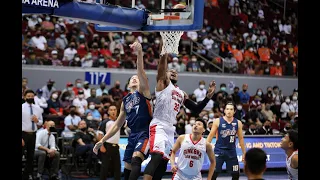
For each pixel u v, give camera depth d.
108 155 9.56
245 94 16.84
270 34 22.38
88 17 6.61
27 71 15.27
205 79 17.81
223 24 21.98
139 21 7.33
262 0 23.62
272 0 23.86
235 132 9.28
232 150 9.28
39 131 10.88
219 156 9.23
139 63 6.33
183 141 7.40
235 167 9.27
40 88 15.39
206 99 6.92
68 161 11.80
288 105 17.28
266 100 17.52
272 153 13.73
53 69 15.55
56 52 15.80
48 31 16.75
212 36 20.05
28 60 15.33
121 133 12.37
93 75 16.03
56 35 16.77
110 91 14.94
